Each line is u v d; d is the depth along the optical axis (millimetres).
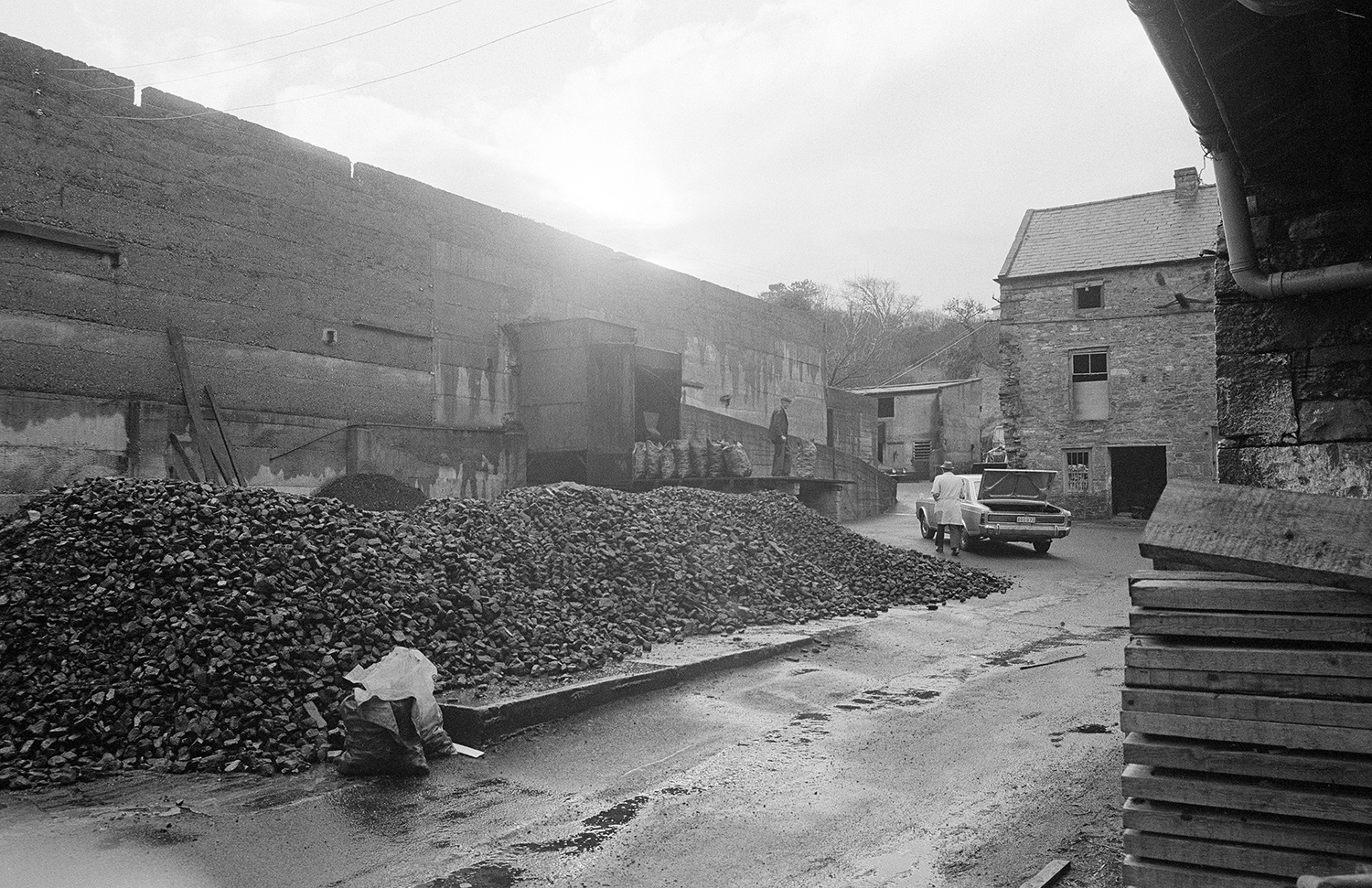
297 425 17328
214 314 16438
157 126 15734
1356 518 2938
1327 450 6180
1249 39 4820
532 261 23344
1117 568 19844
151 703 6770
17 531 8578
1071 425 32469
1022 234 35500
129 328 15180
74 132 14602
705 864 4906
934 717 7949
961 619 13227
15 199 13852
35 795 5871
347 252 18859
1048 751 6844
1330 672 2885
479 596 9414
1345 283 5961
